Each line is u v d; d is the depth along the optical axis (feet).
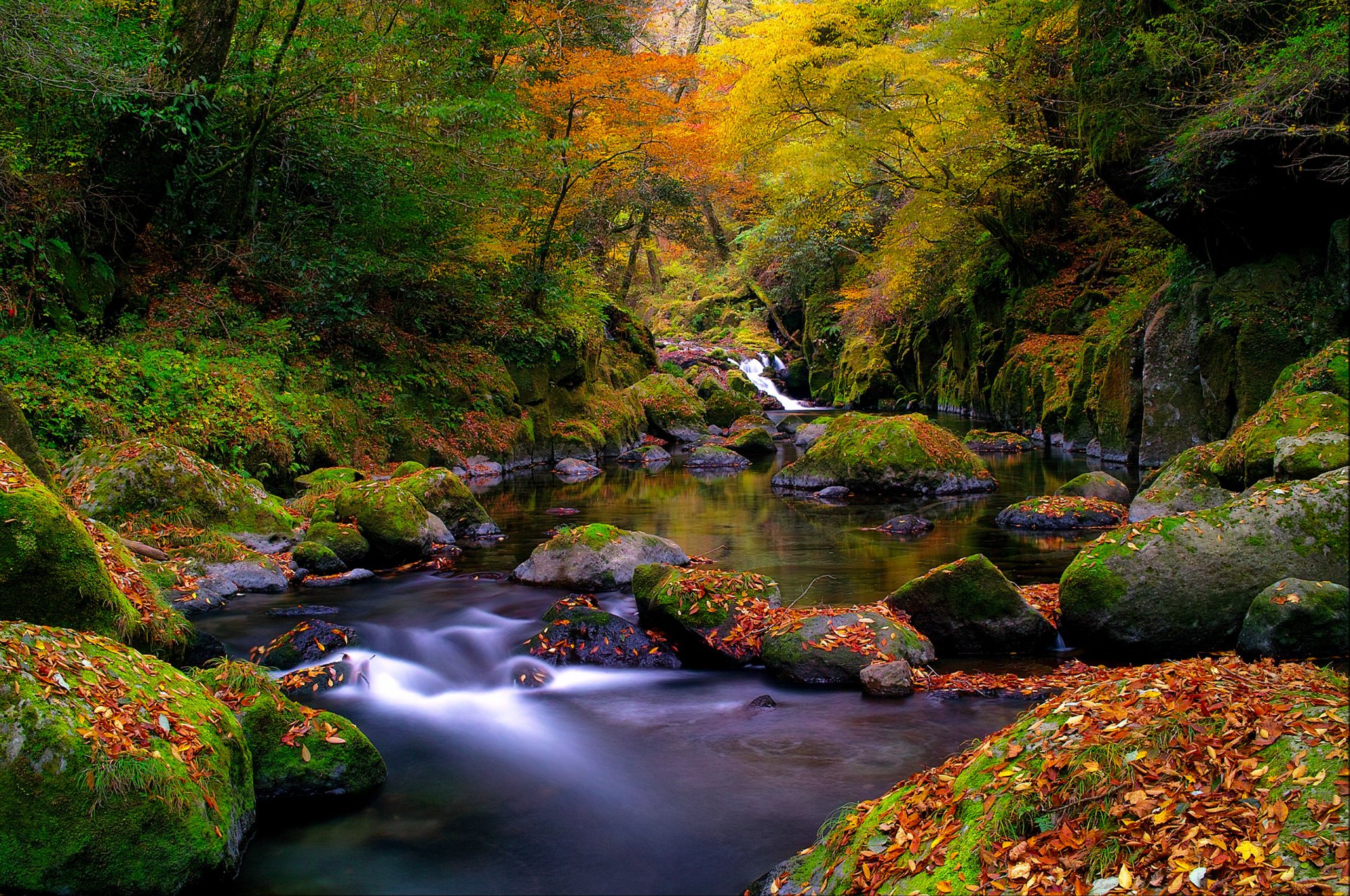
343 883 11.85
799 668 19.47
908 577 28.14
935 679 19.11
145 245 43.57
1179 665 12.00
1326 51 32.19
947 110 67.05
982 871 8.76
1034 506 37.96
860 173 77.46
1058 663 20.24
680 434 80.18
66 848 10.52
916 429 48.52
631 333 90.63
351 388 47.57
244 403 37.42
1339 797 7.99
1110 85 44.80
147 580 19.62
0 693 11.18
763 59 69.00
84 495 27.12
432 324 58.34
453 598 26.18
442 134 51.60
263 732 14.43
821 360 122.62
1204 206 42.06
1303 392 31.19
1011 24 59.36
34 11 30.86
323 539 29.68
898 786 11.53
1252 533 20.21
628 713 18.07
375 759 14.94
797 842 12.73
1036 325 75.15
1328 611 17.56
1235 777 8.70
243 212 46.68
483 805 14.12
